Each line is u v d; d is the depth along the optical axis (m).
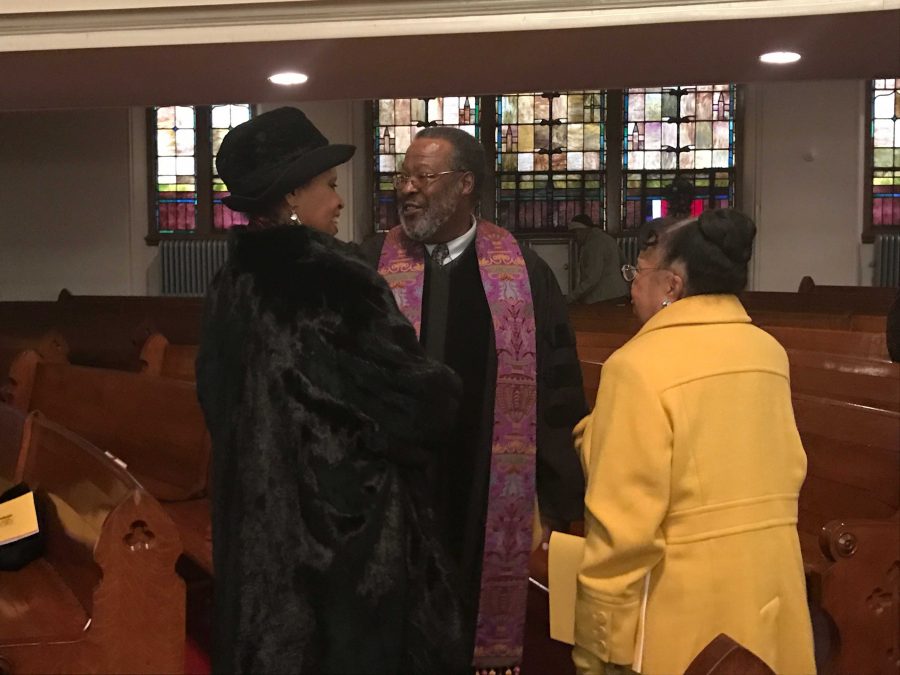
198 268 11.42
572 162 11.73
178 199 11.73
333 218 2.08
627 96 11.63
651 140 11.64
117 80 5.28
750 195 11.23
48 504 2.85
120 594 2.29
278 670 1.82
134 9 4.20
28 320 7.46
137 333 5.41
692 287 1.94
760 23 4.00
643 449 1.81
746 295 7.43
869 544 2.29
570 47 4.45
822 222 11.00
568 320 2.49
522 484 2.35
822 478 2.81
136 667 2.31
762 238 11.10
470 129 11.77
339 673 1.83
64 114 11.45
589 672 1.94
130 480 2.34
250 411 1.88
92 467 2.56
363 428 1.86
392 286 2.39
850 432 2.72
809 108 10.93
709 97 11.53
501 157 11.80
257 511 1.85
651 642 1.86
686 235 1.93
